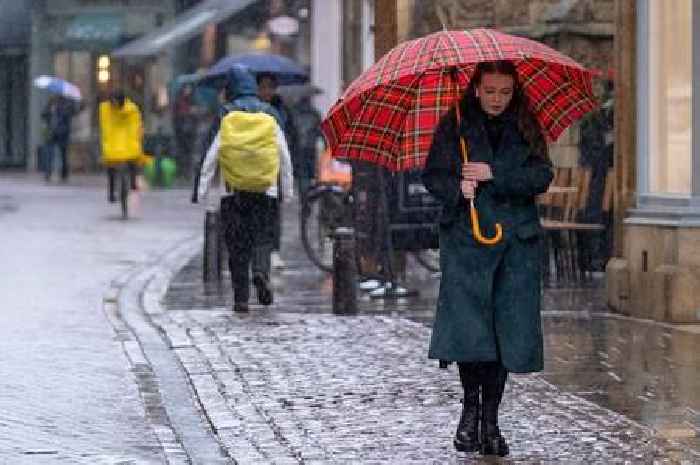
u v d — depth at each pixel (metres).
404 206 28.28
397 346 21.47
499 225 14.22
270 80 32.41
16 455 15.09
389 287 28.11
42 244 38.75
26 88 88.44
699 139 23.11
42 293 28.47
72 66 84.12
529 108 14.38
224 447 15.20
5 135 89.44
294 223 49.03
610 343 21.59
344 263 25.05
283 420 16.39
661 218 23.83
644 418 16.31
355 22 49.97
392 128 14.87
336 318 24.53
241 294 25.48
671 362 19.92
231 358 20.45
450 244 14.35
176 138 73.25
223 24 73.25
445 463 14.29
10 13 86.38
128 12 82.00
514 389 18.00
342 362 20.11
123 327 24.03
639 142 24.48
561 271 31.17
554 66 14.53
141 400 18.00
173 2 81.69
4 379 19.27
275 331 23.00
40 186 69.31
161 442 15.73
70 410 17.38
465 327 14.16
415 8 34.19
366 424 16.14
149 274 32.16
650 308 24.02
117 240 40.44
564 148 33.59
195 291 29.17
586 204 31.03
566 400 17.23
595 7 34.25
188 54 79.62
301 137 50.44
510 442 15.12
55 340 22.53
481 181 14.27
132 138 53.75
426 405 17.17
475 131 14.30
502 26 34.88
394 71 13.92
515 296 14.20
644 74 24.28
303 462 14.40
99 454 15.16
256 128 24.97
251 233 25.48
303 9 68.75
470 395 14.66
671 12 23.53
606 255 30.95
